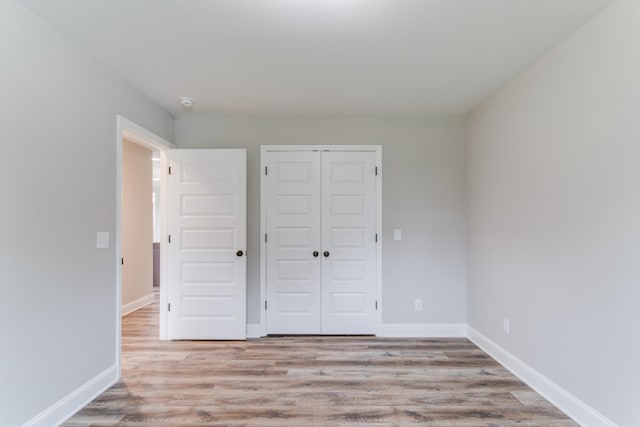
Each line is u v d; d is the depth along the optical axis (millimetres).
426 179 3496
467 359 2887
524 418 2018
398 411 2092
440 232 3488
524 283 2490
